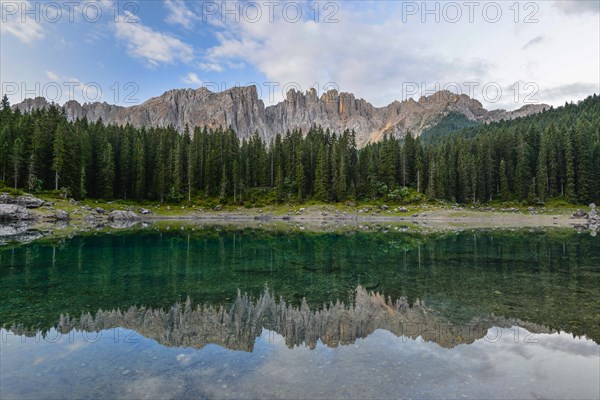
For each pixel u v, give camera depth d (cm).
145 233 4997
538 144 11288
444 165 10419
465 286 1788
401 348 996
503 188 10262
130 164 10844
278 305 1458
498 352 962
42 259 2633
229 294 1650
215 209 10500
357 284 1862
